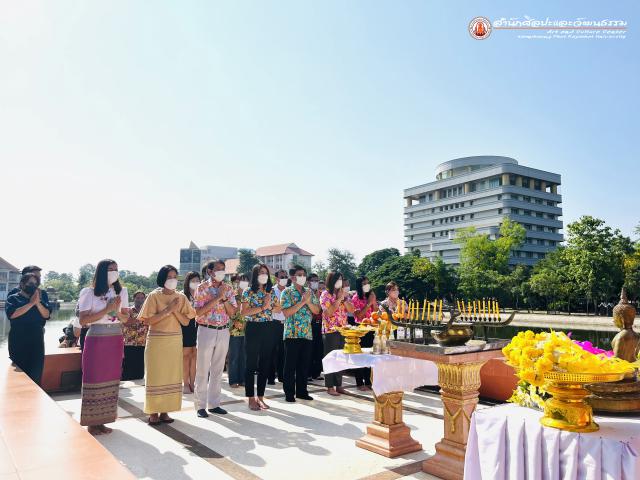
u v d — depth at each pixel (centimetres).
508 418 254
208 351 550
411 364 448
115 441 447
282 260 11675
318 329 812
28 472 244
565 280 4294
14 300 564
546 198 8350
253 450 424
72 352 736
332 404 616
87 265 12369
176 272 507
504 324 370
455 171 9619
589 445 215
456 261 8631
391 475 368
